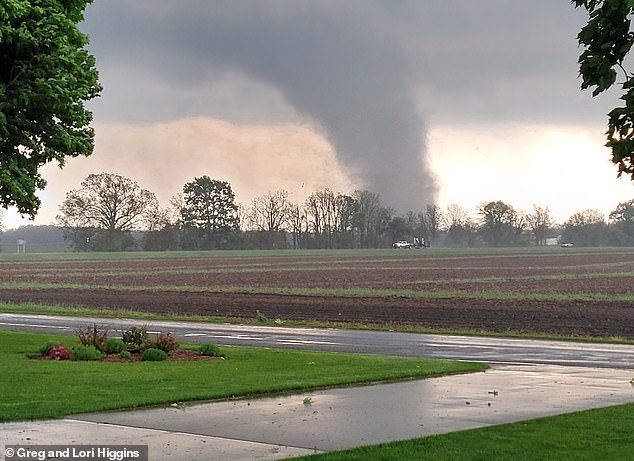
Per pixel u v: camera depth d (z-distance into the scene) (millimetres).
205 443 22547
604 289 125062
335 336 59969
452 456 20828
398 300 102625
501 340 58031
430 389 33344
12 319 73938
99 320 73188
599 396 31750
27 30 39531
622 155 18062
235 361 41375
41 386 31688
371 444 22516
